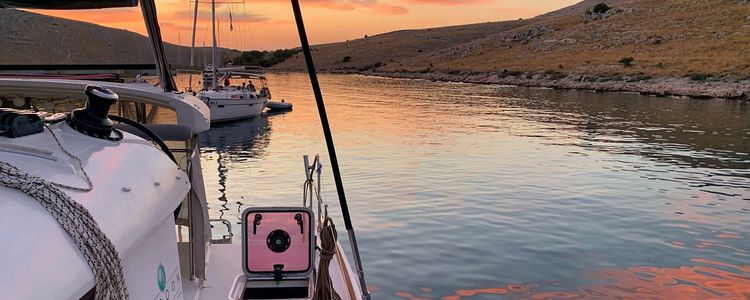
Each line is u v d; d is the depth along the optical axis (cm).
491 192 1923
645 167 2447
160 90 506
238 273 523
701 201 1836
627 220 1600
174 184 300
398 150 2930
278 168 2431
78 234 188
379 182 2092
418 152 2856
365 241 1387
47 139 243
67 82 474
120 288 200
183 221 507
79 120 278
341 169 2381
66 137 261
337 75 16400
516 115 4944
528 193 1914
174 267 333
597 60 10912
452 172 2295
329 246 369
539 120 4519
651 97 7000
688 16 12900
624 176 2236
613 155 2777
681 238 1448
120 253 206
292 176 2245
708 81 7406
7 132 229
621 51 11512
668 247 1377
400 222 1550
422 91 8669
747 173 2325
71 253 181
